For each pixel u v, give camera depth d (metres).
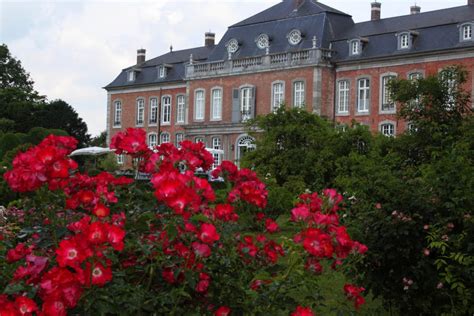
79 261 4.06
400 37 44.41
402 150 17.58
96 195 5.05
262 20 52.25
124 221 4.93
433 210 8.27
